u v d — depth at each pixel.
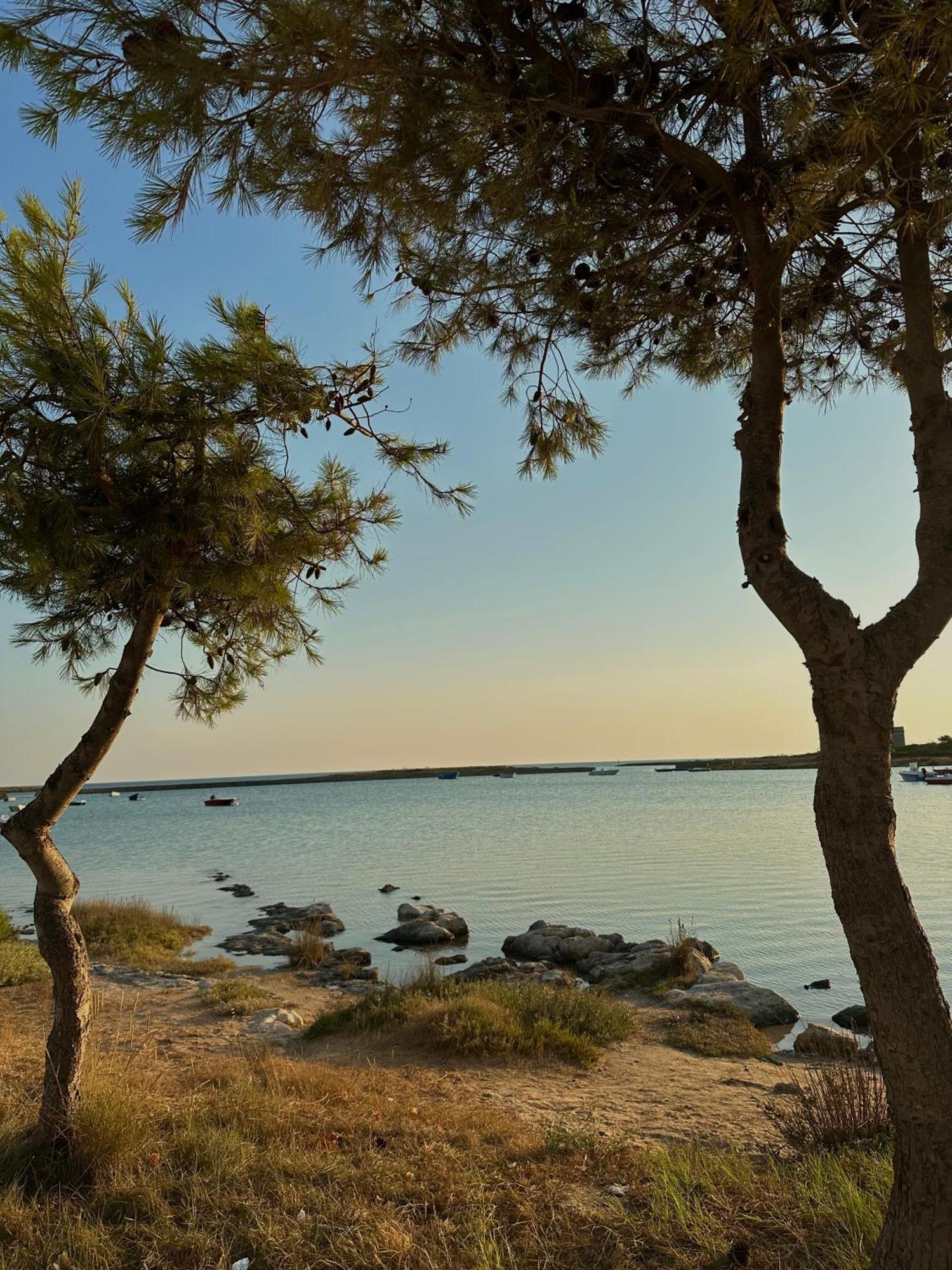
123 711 5.38
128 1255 4.23
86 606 5.61
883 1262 3.16
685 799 100.44
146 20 3.16
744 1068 9.62
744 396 4.05
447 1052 9.69
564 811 82.88
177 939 21.00
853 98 3.46
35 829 5.35
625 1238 4.44
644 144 4.15
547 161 4.04
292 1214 4.69
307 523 5.23
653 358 5.84
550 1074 9.02
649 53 3.91
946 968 16.55
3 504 4.33
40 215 4.54
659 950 16.98
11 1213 4.51
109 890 34.09
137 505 4.67
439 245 4.79
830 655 3.22
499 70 3.70
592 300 4.78
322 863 43.34
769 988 16.03
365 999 11.76
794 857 38.09
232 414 4.64
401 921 24.28
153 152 3.43
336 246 4.61
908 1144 3.12
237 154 3.75
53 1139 5.26
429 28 3.60
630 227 4.36
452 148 3.85
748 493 3.56
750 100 3.79
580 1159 5.75
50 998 12.17
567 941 19.05
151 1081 7.00
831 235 4.43
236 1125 5.96
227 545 4.73
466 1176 5.31
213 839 64.69
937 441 3.50
